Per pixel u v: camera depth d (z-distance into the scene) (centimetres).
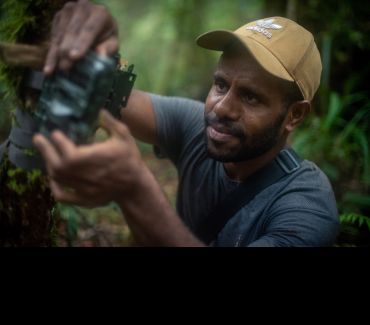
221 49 160
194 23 521
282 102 154
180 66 520
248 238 168
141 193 99
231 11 561
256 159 166
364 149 283
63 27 105
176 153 195
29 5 123
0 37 129
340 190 284
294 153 176
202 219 180
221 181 176
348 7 333
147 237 106
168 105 190
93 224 256
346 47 338
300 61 156
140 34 537
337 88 344
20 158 124
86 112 95
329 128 312
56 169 92
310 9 334
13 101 126
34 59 110
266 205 165
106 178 94
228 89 153
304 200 160
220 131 154
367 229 254
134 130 186
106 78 97
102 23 104
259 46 152
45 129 98
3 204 133
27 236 136
